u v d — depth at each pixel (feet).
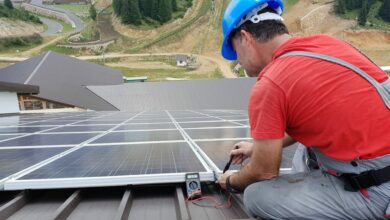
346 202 5.84
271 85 5.70
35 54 328.70
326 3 439.63
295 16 436.76
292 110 5.66
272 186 6.24
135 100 82.33
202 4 517.96
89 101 83.97
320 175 6.35
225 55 7.79
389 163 5.61
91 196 7.80
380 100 5.55
